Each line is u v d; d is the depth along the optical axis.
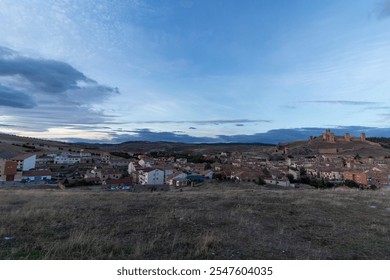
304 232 8.17
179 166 94.81
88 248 6.27
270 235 7.78
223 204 12.50
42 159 95.00
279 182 65.25
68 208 11.05
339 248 6.82
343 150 186.50
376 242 7.29
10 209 10.99
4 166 63.09
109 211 10.66
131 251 6.25
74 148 143.50
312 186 67.88
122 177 70.62
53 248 6.18
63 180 60.94
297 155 181.50
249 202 13.04
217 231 7.98
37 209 10.51
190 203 12.75
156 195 16.20
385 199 14.75
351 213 11.00
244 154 188.75
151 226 8.38
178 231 7.89
